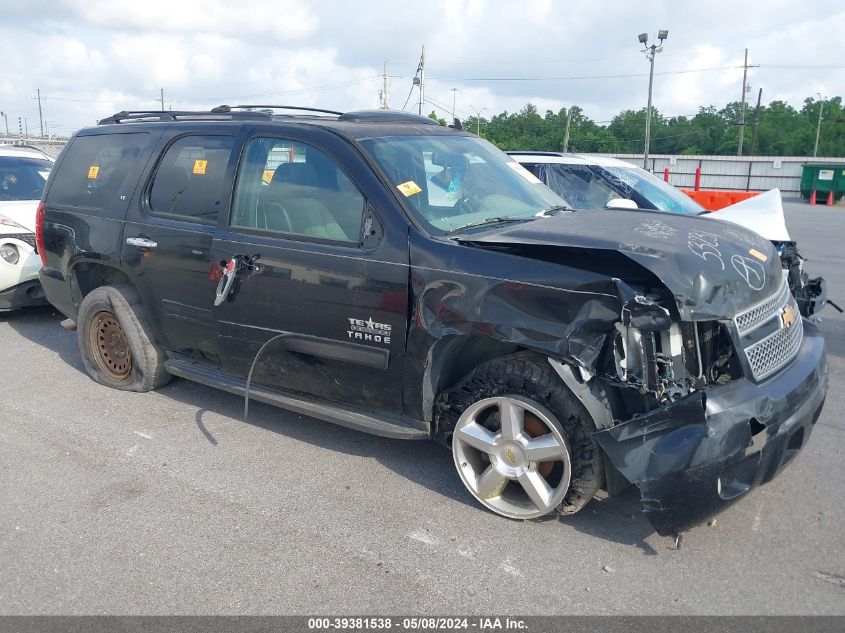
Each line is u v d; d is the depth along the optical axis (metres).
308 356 4.16
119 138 5.38
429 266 3.65
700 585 3.15
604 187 7.66
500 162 4.82
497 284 3.43
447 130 4.89
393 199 3.87
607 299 3.16
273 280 4.19
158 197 4.96
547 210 4.46
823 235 16.23
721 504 3.11
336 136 4.16
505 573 3.27
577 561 3.35
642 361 3.11
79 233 5.41
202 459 4.45
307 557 3.42
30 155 9.38
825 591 3.10
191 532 3.64
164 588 3.19
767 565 3.29
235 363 4.59
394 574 3.28
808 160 38.34
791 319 3.76
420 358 3.72
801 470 4.19
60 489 4.09
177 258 4.71
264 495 4.00
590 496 3.46
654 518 3.14
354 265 3.87
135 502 3.93
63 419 5.06
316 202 4.13
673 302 3.19
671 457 3.06
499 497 3.77
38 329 7.44
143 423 4.98
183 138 4.92
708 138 75.50
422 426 3.91
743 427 3.09
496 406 3.67
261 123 4.50
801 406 3.43
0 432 4.86
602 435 3.21
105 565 3.37
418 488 4.06
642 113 76.62
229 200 4.48
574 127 69.06
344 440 4.70
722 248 3.51
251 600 3.10
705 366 3.35
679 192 7.95
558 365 3.30
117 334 5.46
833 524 3.62
